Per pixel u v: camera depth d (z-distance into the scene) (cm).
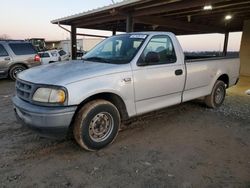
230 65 571
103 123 338
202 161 311
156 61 383
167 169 290
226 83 582
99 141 334
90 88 310
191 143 367
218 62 530
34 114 292
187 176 275
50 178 268
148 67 377
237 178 272
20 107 310
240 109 559
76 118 315
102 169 288
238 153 335
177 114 513
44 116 287
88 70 328
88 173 279
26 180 263
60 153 328
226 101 642
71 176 272
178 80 429
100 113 330
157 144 362
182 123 457
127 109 360
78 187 252
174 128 430
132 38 409
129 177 272
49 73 326
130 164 301
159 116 497
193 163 305
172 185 258
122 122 453
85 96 305
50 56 1891
